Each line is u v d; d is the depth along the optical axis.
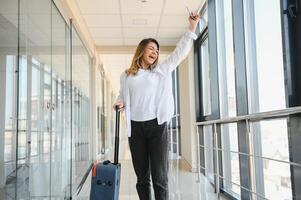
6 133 2.29
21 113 2.51
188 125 6.13
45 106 3.14
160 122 1.91
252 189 2.38
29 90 2.68
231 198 3.43
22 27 2.53
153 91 1.91
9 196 2.31
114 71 11.62
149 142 1.95
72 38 4.67
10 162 2.33
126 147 11.77
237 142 3.29
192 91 5.99
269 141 2.58
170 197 3.61
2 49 2.21
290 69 2.14
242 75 3.26
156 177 1.90
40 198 2.93
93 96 7.46
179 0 4.74
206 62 5.65
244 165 2.94
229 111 4.16
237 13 3.33
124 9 5.06
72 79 4.66
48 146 3.21
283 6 2.18
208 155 4.81
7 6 2.27
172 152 8.80
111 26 5.93
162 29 6.13
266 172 2.66
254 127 2.76
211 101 4.70
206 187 4.15
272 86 2.65
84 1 4.71
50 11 3.38
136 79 1.92
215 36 4.71
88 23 5.74
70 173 4.30
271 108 2.67
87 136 6.65
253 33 3.14
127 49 7.47
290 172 2.11
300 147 1.92
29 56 2.69
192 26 1.93
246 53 3.27
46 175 3.12
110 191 1.68
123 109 1.98
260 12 2.94
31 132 2.72
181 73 6.98
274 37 2.60
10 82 2.33
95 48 7.41
